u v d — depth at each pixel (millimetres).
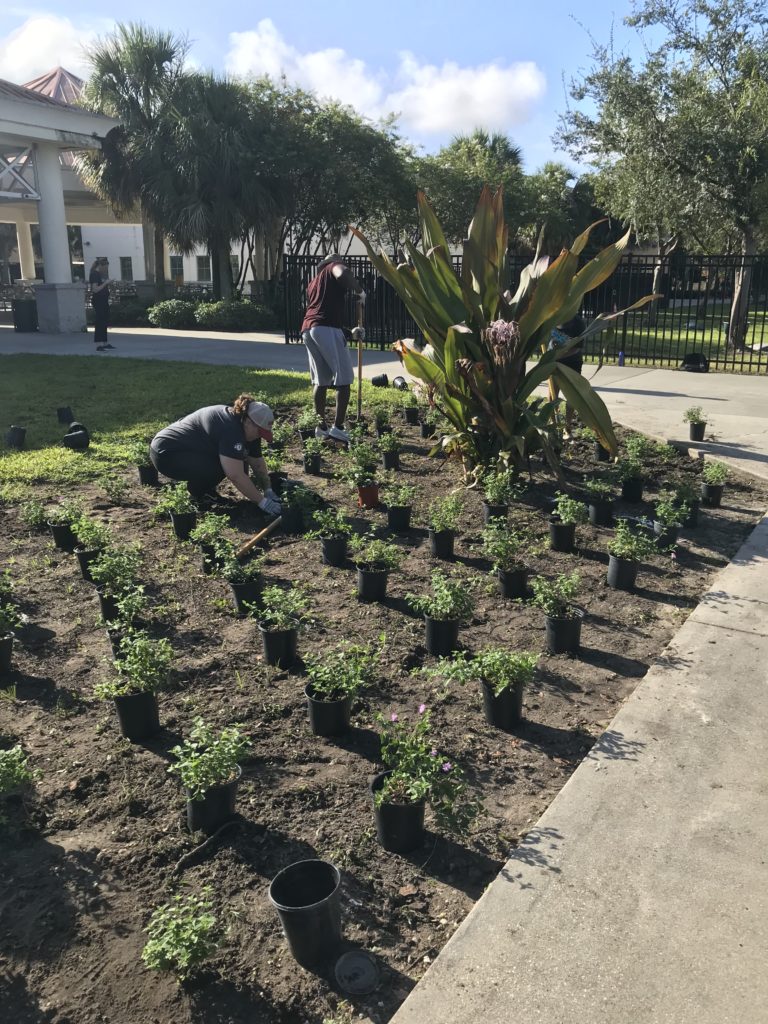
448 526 5434
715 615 4438
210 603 4727
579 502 6332
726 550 5559
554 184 38062
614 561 4902
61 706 3652
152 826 2885
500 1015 2076
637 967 2211
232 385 11734
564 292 6215
